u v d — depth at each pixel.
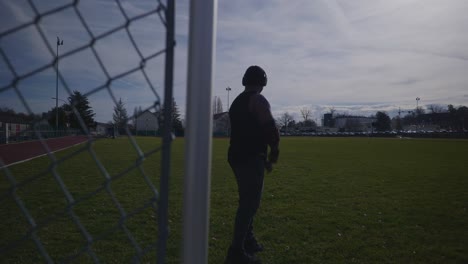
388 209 5.61
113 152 18.95
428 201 6.28
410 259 3.47
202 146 0.93
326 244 3.86
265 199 6.36
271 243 3.86
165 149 0.95
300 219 4.92
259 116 2.64
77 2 0.79
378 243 3.92
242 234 2.72
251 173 2.69
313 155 18.53
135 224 4.47
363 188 7.69
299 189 7.50
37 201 5.86
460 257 3.54
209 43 0.94
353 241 3.97
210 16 0.94
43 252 0.89
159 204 0.95
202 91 0.93
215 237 4.05
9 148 19.44
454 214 5.30
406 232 4.37
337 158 16.50
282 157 17.12
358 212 5.38
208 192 0.95
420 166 12.66
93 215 4.94
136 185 7.60
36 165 11.67
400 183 8.48
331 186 7.95
